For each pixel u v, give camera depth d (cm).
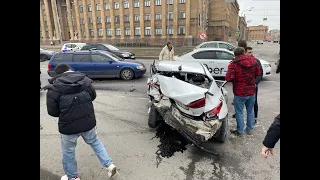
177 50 2712
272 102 600
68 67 254
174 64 433
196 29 3859
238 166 306
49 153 334
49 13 5469
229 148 354
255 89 388
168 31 3741
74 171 261
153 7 4050
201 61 837
